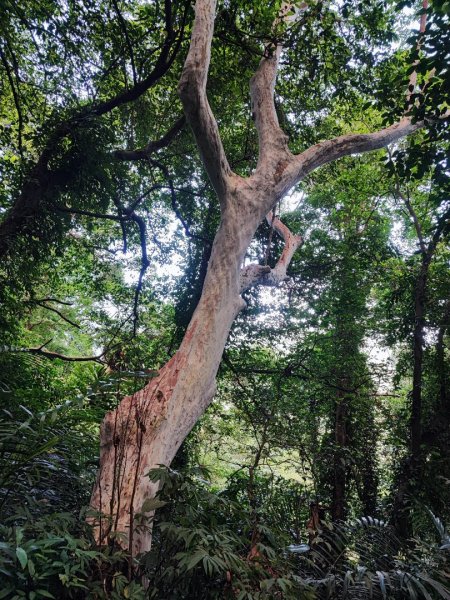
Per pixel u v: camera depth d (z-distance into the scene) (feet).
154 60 27.76
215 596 7.55
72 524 8.09
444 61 15.66
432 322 28.89
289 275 33.37
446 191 18.54
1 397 11.39
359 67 26.53
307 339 32.07
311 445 26.89
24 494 9.23
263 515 12.75
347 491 30.01
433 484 23.39
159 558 8.20
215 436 34.22
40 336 49.85
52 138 23.11
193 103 14.40
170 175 31.50
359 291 32.53
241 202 17.01
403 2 16.97
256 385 29.96
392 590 10.83
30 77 27.89
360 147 20.97
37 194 23.07
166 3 22.13
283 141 19.58
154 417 12.12
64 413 10.39
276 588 8.11
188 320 31.78
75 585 6.56
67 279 44.29
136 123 31.09
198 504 8.78
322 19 24.62
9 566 6.40
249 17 24.16
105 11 24.99
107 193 26.68
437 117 17.60
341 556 12.42
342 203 37.50
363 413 31.37
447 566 11.84
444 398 29.01
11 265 23.99
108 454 11.47
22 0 23.06
